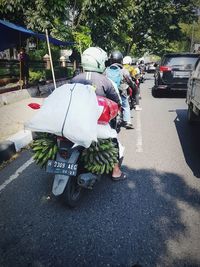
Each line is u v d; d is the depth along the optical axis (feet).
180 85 40.32
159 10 96.63
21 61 39.65
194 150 18.31
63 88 10.24
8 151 16.92
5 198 12.06
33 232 9.78
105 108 10.91
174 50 139.23
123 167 15.44
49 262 8.43
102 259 8.53
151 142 19.95
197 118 24.54
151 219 10.50
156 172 14.79
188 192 12.60
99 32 58.59
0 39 38.37
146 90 53.52
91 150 10.57
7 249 8.97
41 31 42.68
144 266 8.26
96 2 50.75
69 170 10.24
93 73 12.03
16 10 44.16
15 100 35.47
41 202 11.72
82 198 12.03
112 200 11.87
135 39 107.65
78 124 9.62
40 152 10.77
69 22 55.16
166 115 29.45
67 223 10.28
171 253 8.76
